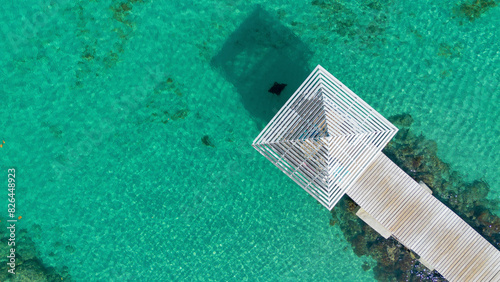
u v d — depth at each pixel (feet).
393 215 40.09
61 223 45.11
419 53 43.01
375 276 44.14
